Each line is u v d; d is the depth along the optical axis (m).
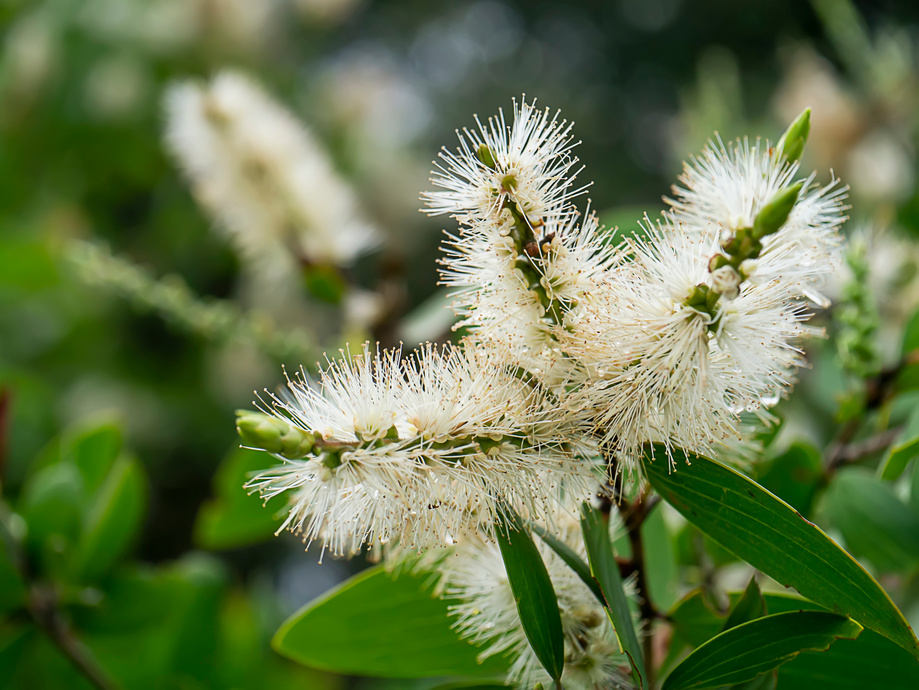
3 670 0.63
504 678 0.55
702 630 0.52
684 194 0.50
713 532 0.49
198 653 0.71
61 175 1.41
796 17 2.53
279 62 1.53
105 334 1.44
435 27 2.73
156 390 1.45
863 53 1.12
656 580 0.56
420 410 0.48
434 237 1.81
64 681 0.65
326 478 0.47
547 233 0.49
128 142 1.39
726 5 2.62
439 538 0.49
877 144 1.08
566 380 0.49
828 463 0.58
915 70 1.14
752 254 0.47
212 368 1.46
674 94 2.72
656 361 0.48
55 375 1.41
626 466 0.49
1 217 1.37
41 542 0.63
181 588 0.66
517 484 0.49
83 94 1.36
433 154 2.01
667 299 0.48
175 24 1.40
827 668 0.51
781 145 0.49
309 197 0.75
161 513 1.54
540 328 0.49
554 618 0.49
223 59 1.43
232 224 0.78
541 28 2.86
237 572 1.72
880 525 0.56
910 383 0.58
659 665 0.54
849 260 0.59
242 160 0.73
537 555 0.49
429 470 0.48
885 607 0.47
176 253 1.47
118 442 0.70
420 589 0.54
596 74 2.82
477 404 0.48
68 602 0.64
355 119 1.55
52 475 0.64
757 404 0.49
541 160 0.49
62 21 1.37
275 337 0.77
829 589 0.48
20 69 1.35
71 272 1.30
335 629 0.54
